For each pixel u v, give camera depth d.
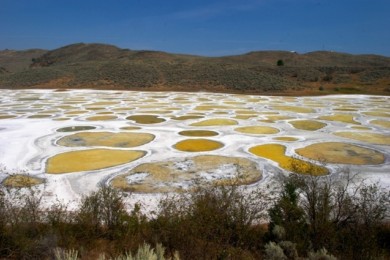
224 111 37.75
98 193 11.22
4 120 31.61
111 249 8.32
